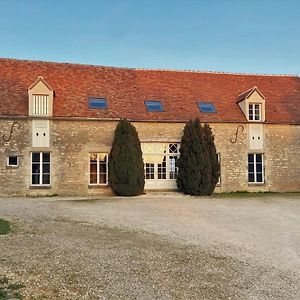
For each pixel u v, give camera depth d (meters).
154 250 9.32
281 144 24.64
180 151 22.52
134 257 8.70
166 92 24.97
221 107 24.67
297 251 9.46
